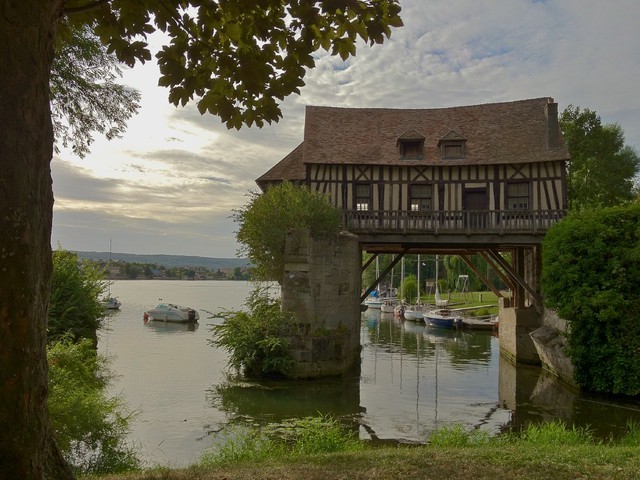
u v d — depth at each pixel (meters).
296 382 15.17
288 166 22.00
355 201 19.98
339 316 16.70
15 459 2.44
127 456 7.30
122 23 4.59
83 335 17.27
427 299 58.53
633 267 13.45
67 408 6.55
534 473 4.96
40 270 2.56
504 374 17.52
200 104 4.92
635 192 31.45
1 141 2.37
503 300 22.81
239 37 4.83
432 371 17.97
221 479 4.79
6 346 2.39
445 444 7.41
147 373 16.33
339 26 4.62
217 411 11.86
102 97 8.78
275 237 16.98
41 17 2.56
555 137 19.61
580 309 13.80
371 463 5.37
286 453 7.06
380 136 22.02
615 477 4.85
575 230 14.28
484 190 19.64
